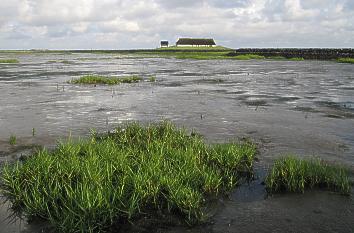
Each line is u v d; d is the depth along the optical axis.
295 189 7.87
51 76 37.09
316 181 8.10
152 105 18.75
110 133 12.42
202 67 55.47
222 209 7.08
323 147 11.03
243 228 6.39
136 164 8.49
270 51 110.00
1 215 6.77
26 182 7.78
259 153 10.40
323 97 22.06
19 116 15.55
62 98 20.97
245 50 118.88
